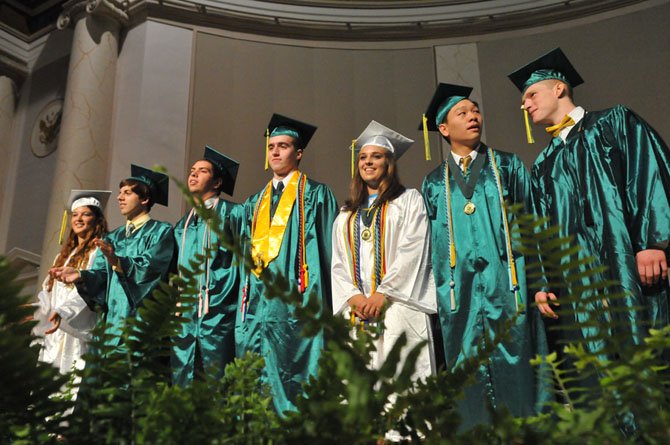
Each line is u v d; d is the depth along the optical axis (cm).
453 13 1167
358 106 1144
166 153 1064
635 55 1054
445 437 86
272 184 535
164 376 109
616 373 88
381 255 436
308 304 82
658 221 352
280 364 444
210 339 493
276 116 553
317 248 488
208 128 1095
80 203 647
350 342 85
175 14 1148
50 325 600
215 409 100
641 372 89
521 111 1088
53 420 97
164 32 1138
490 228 406
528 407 348
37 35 1412
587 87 1069
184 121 1091
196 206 85
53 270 532
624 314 332
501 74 1126
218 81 1127
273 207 513
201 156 1076
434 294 422
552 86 439
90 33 1134
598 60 1077
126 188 607
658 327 333
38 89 1368
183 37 1142
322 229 498
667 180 370
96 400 98
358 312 409
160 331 104
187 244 548
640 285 344
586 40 1094
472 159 440
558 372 101
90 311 561
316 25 1170
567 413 84
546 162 418
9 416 92
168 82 1109
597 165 388
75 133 1074
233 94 1126
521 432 91
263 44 1168
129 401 101
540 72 448
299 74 1159
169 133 1078
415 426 96
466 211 417
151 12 1143
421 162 1091
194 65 1128
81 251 627
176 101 1100
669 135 990
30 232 1245
